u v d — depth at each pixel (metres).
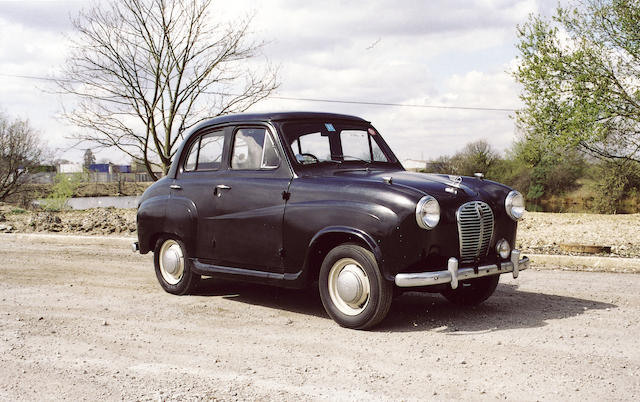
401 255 4.89
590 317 5.64
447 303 6.36
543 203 43.75
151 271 8.54
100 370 4.07
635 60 16.27
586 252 10.14
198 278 6.67
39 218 14.95
